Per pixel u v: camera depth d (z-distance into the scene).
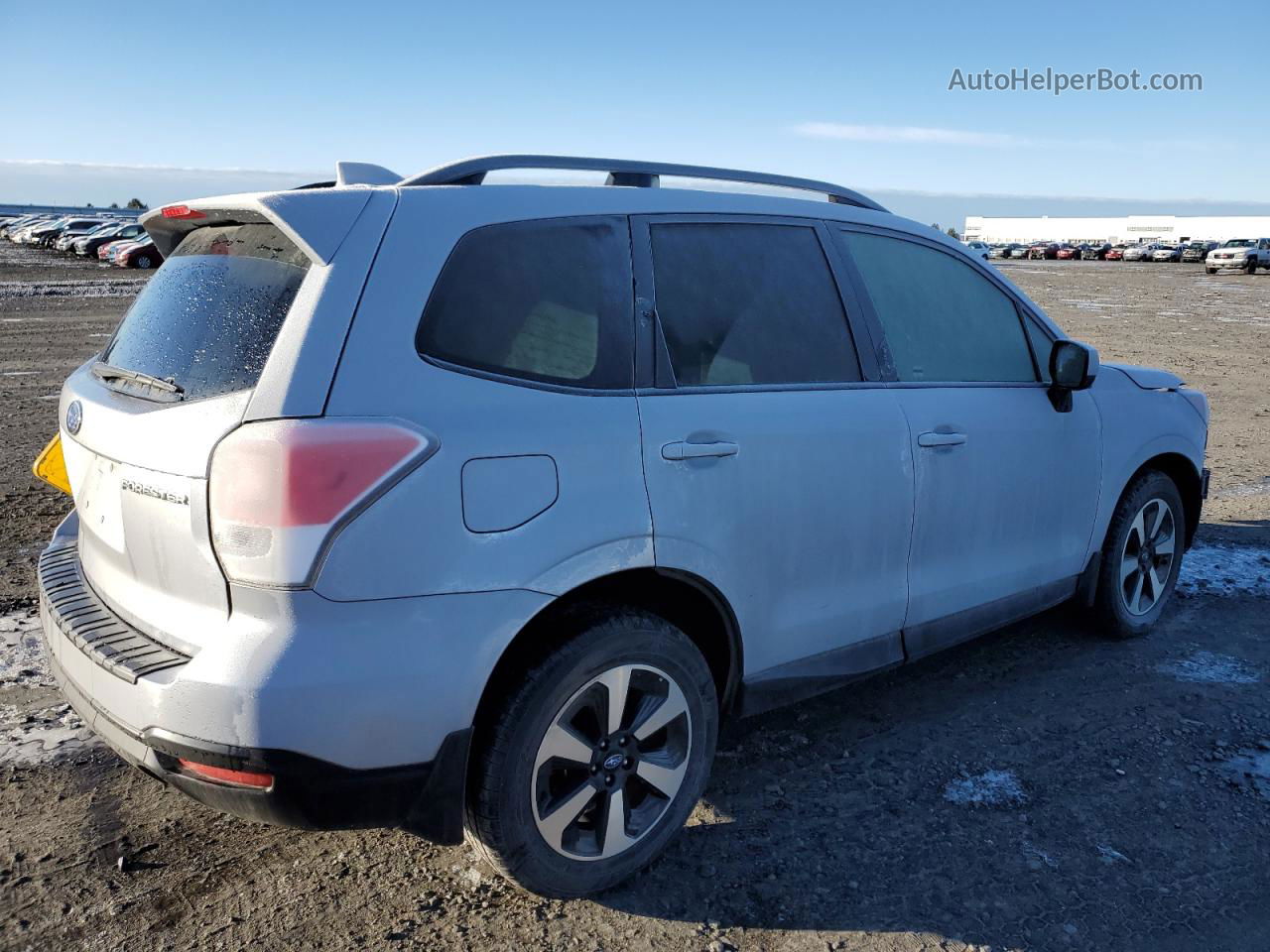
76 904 2.54
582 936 2.45
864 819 2.98
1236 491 7.20
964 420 3.40
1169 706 3.74
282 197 2.32
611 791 2.56
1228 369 14.34
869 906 2.58
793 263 3.09
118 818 2.92
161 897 2.57
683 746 2.69
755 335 2.92
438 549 2.17
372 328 2.21
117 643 2.30
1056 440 3.77
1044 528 3.79
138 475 2.30
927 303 3.47
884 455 3.12
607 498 2.45
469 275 2.39
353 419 2.11
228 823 2.92
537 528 2.33
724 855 2.80
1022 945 2.44
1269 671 4.06
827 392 3.04
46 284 26.86
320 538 2.03
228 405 2.14
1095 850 2.84
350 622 2.09
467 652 2.22
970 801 3.08
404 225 2.34
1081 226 153.12
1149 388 4.35
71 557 2.92
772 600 2.89
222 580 2.10
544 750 2.39
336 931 2.46
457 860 2.76
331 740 2.07
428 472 2.16
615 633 2.46
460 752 2.24
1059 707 3.73
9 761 3.22
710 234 2.91
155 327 2.55
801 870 2.73
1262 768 3.30
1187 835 2.92
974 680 3.97
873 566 3.15
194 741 2.06
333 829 2.17
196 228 2.75
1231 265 48.81
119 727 2.21
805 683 3.05
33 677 3.81
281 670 2.03
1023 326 3.82
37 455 7.73
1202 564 5.43
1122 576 4.27
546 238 2.56
